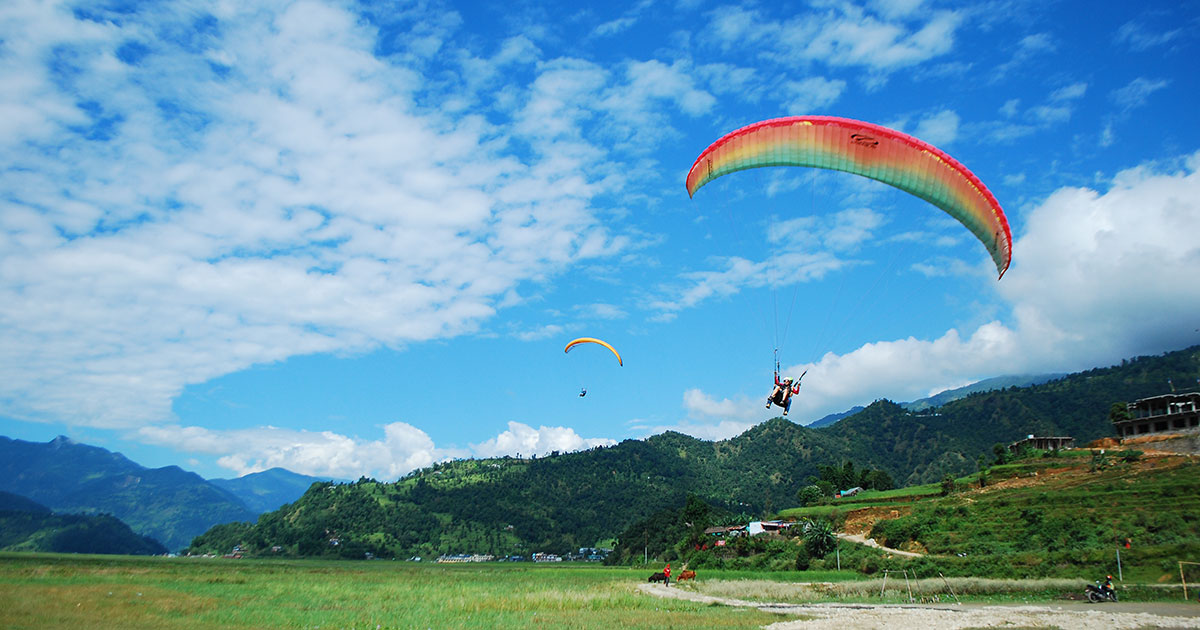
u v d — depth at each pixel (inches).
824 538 3619.6
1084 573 2331.4
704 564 4131.4
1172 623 1259.2
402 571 4207.7
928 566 2775.6
